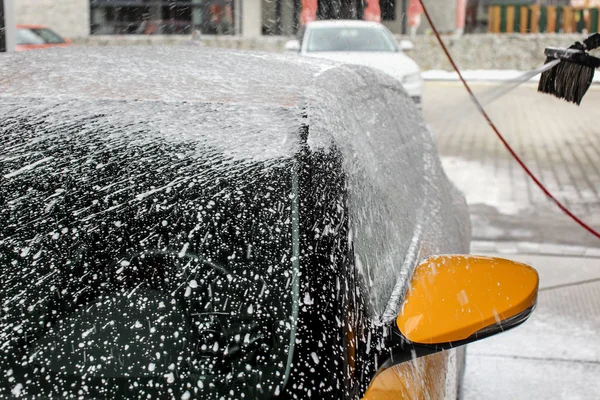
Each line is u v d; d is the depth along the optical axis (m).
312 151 1.88
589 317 4.67
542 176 8.97
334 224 1.78
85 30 22.39
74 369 1.66
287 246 1.75
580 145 11.16
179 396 1.61
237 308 1.70
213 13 22.11
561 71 3.23
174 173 1.87
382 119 2.76
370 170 2.23
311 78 2.27
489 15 23.77
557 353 4.13
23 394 1.62
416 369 1.96
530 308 1.88
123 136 1.94
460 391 3.58
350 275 1.75
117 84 2.15
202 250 1.77
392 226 2.28
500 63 20.39
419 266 1.94
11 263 1.79
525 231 6.61
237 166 1.86
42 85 2.13
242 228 1.78
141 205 1.83
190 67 2.30
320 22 12.98
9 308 1.74
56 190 1.86
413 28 21.30
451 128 12.49
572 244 6.24
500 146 11.00
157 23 22.39
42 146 1.93
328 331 1.64
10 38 6.59
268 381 1.61
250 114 1.99
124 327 1.71
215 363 1.65
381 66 11.42
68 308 1.74
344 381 1.60
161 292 1.74
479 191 8.12
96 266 1.78
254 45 20.06
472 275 1.90
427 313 1.81
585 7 23.20
